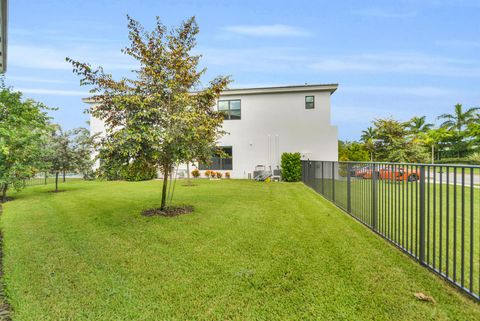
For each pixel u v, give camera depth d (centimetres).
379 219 494
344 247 412
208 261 366
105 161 561
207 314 251
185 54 679
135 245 433
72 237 479
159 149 564
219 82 719
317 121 1667
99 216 639
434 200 328
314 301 268
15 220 613
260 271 333
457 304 260
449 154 3541
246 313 252
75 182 1530
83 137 1146
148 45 643
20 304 271
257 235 474
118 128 711
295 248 409
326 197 882
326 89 1641
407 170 405
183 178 1745
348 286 295
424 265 346
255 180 1571
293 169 1492
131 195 969
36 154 920
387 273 325
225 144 1762
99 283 311
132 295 284
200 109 668
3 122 784
